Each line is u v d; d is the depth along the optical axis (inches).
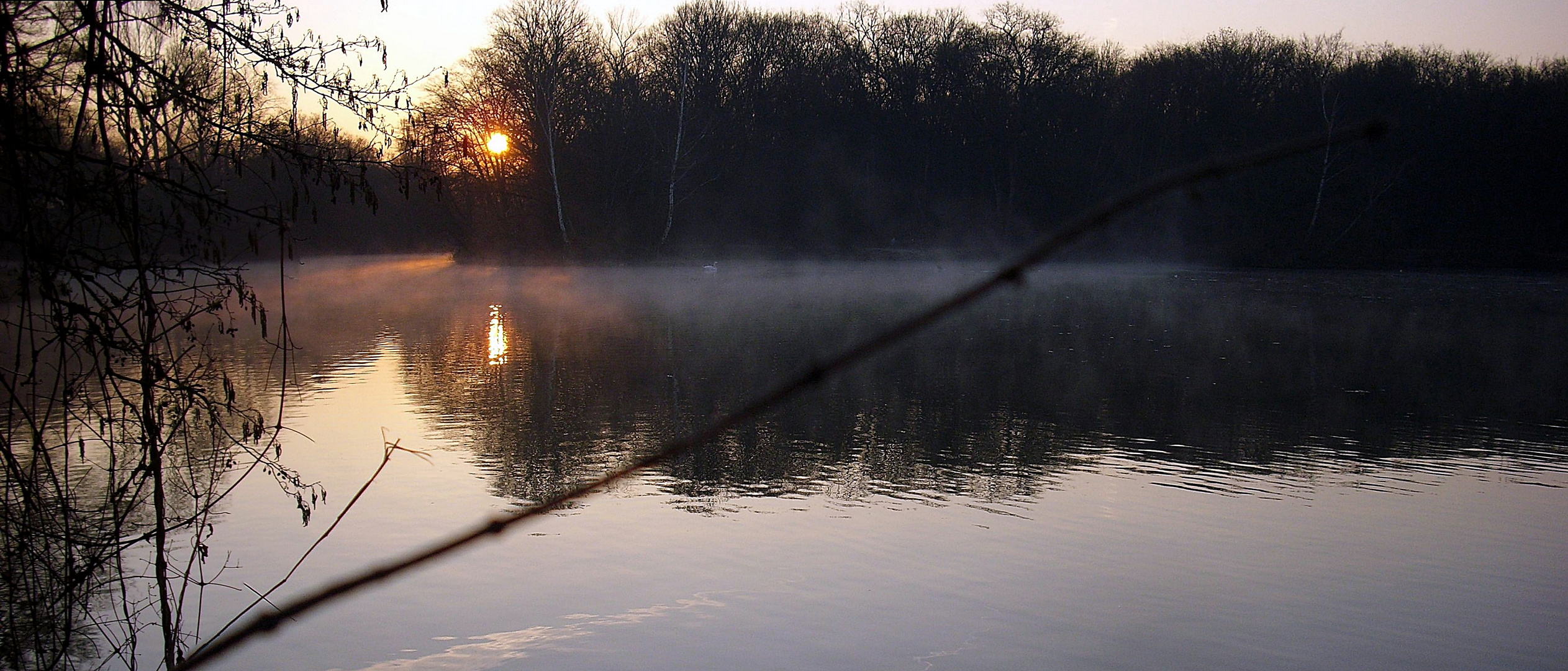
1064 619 303.6
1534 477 461.7
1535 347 918.4
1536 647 289.6
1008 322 1135.6
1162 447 519.2
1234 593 325.4
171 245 178.7
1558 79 2073.1
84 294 172.9
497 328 1036.5
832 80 2268.7
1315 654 283.0
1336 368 789.2
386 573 59.4
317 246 1952.5
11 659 186.1
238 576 324.2
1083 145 2220.7
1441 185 2096.5
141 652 261.9
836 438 536.1
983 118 2220.7
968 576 336.8
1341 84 2075.5
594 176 1878.7
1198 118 2225.6
